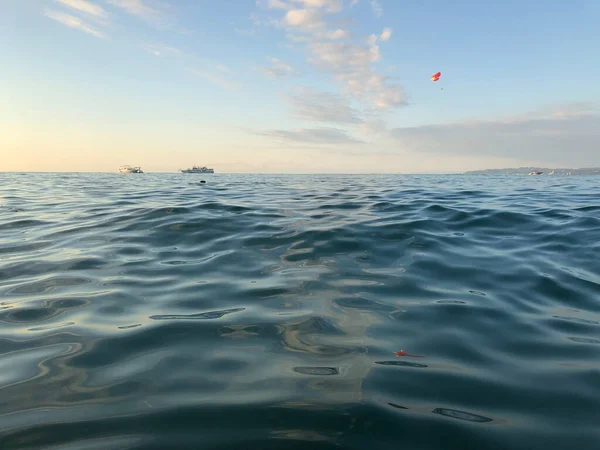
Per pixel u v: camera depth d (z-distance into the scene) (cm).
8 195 1625
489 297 461
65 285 501
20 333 361
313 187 2167
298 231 795
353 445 216
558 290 481
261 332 366
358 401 256
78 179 3491
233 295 468
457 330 373
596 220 838
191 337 354
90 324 383
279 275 545
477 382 282
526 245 689
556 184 2362
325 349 333
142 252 665
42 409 246
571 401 259
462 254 639
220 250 676
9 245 708
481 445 217
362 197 1443
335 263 602
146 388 271
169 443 216
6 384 275
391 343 345
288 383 278
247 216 966
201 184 2600
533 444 219
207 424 232
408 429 229
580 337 358
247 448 212
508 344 344
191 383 278
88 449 210
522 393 268
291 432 226
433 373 294
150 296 464
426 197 1393
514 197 1377
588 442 221
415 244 699
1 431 223
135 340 347
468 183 2544
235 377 286
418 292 477
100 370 296
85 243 724
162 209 1041
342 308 427
